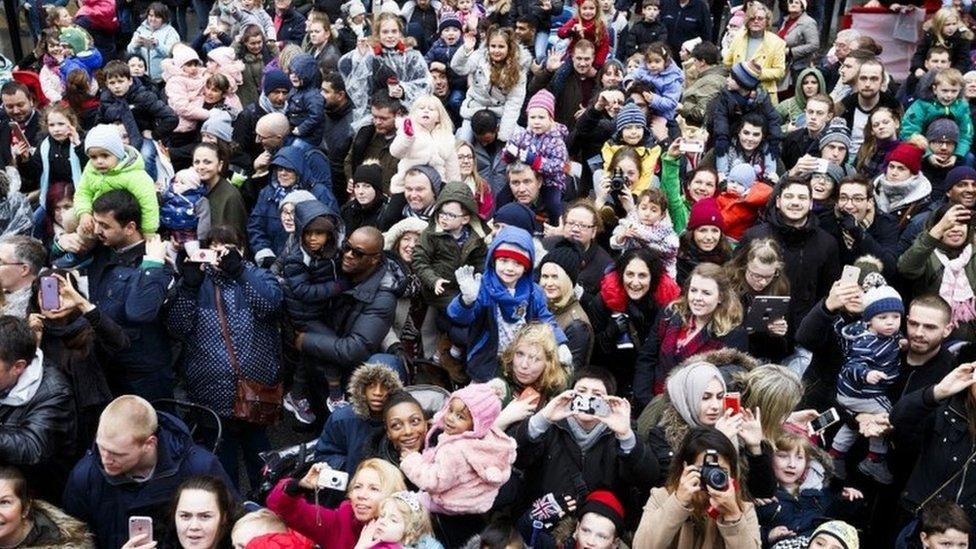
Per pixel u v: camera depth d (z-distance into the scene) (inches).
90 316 228.8
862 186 307.4
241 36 476.7
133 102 410.3
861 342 248.5
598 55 443.2
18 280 240.4
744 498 194.5
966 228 290.8
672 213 345.4
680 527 192.5
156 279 249.4
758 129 374.6
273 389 262.8
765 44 480.7
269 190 331.3
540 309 262.7
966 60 470.0
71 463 223.0
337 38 498.3
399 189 331.6
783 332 260.8
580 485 213.6
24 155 362.9
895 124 371.2
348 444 230.7
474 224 291.3
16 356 210.2
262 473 241.1
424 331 289.1
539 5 506.9
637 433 221.8
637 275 272.2
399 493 198.7
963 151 393.4
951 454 222.8
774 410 219.0
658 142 403.9
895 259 307.0
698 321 256.1
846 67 422.0
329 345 267.9
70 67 450.0
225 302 256.1
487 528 197.2
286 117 366.6
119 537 205.9
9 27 574.2
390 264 276.1
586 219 291.6
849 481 252.5
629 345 275.3
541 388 235.0
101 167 286.4
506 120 398.0
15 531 195.3
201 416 258.5
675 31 558.3
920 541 208.8
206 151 327.6
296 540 186.2
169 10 595.8
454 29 470.0
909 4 531.2
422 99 342.3
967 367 218.5
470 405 210.2
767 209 309.9
